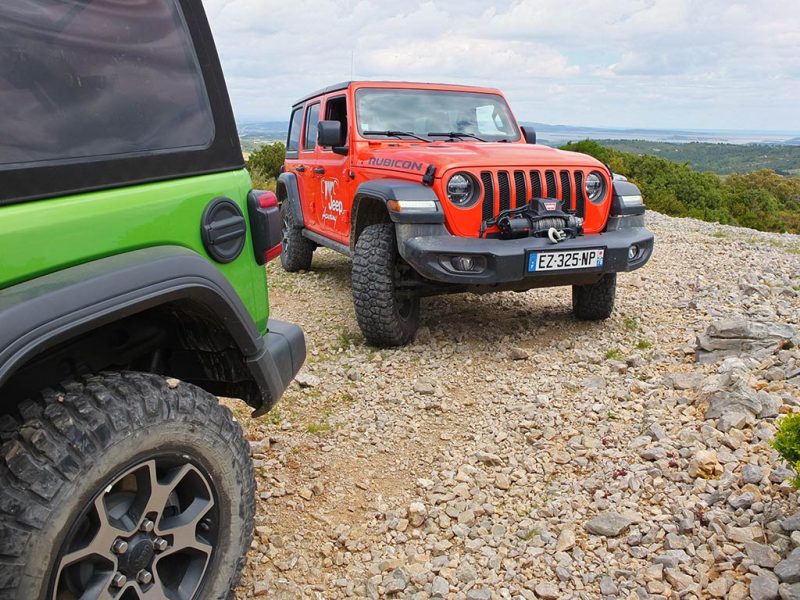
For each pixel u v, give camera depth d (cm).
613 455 329
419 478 324
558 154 511
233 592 218
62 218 168
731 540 257
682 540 260
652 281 710
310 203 711
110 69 190
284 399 414
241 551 209
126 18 196
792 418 254
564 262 460
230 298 212
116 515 176
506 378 443
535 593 242
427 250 445
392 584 247
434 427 378
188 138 212
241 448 207
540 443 346
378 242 483
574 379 433
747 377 390
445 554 267
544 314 590
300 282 757
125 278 173
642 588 239
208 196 214
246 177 236
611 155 3456
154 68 203
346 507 301
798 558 232
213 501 198
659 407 379
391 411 399
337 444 358
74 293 160
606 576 247
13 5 168
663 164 3931
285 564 259
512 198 472
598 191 509
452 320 574
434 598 241
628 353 482
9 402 183
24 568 149
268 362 238
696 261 825
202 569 197
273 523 286
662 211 3038
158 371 236
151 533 181
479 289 488
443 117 609
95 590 167
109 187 183
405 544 275
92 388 174
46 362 192
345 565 262
